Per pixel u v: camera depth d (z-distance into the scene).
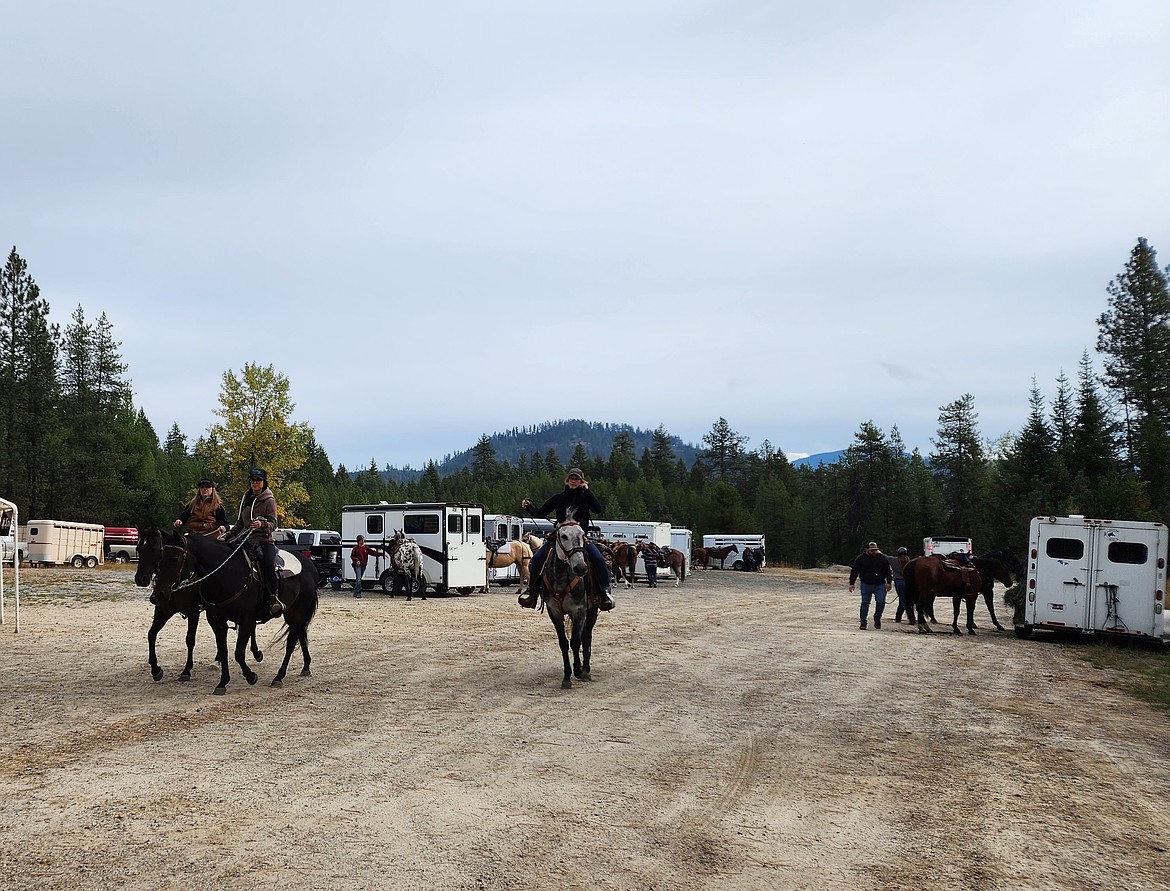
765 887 4.92
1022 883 5.07
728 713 9.98
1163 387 55.31
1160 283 56.16
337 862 5.13
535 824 5.90
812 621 23.53
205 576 10.48
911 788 7.04
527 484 141.00
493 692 11.04
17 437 56.84
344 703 10.09
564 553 11.48
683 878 5.02
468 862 5.18
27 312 57.59
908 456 94.75
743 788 6.92
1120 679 13.88
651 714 9.81
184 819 5.86
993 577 21.72
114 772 7.00
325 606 24.34
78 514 58.56
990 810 6.47
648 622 21.66
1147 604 18.69
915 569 21.34
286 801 6.30
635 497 122.06
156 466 84.06
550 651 15.28
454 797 6.46
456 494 141.50
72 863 5.05
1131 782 7.43
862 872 5.18
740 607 28.42
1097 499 50.00
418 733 8.57
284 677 11.83
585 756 7.80
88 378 62.91
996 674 13.96
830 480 99.81
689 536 53.00
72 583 30.36
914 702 11.09
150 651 11.20
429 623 19.98
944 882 5.06
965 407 85.06
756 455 129.00
